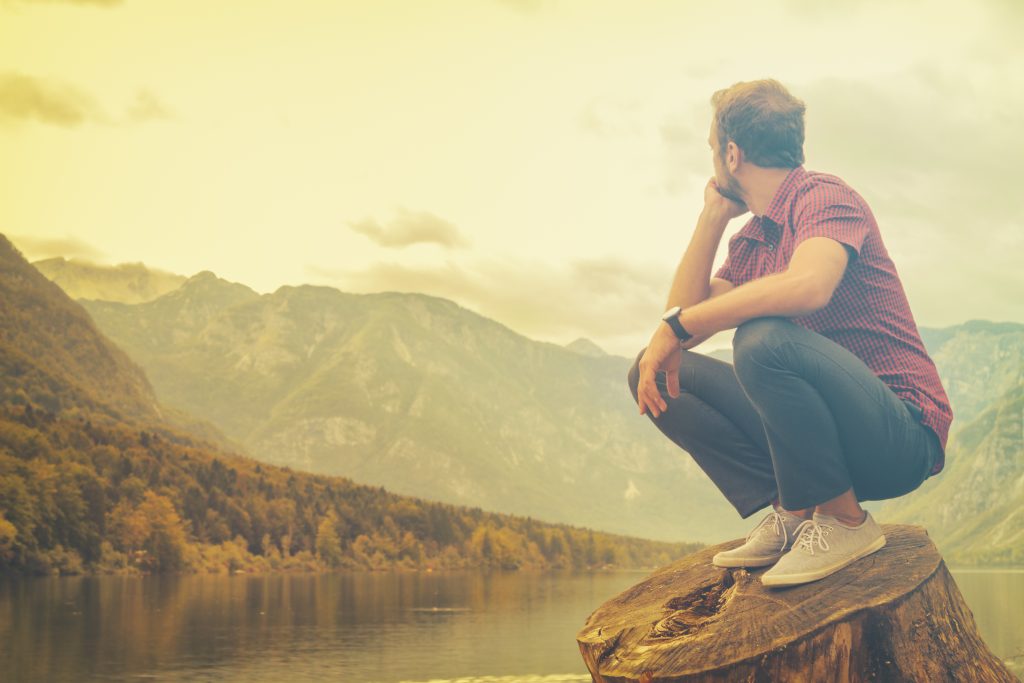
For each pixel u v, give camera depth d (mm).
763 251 4434
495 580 146750
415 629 50250
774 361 3615
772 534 4125
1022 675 9367
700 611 4160
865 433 3652
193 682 27219
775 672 3533
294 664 32875
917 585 3621
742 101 4223
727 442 4438
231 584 100812
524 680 29688
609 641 4188
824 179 4027
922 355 3982
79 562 104562
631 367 4492
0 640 37344
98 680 27156
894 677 3520
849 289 3943
